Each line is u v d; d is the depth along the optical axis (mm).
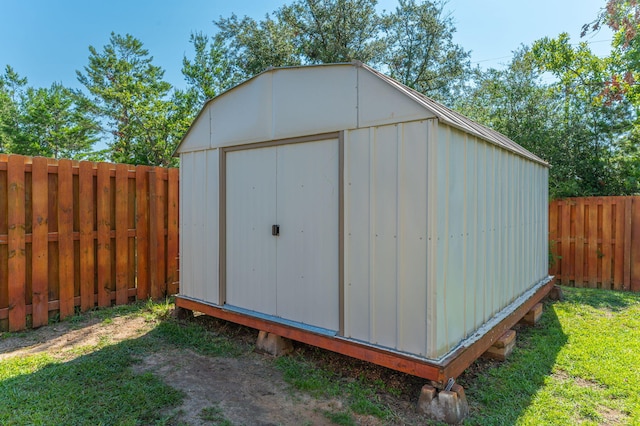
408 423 2258
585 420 2301
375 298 2658
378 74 2654
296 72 3133
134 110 17281
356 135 2760
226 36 17797
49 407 2340
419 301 2438
